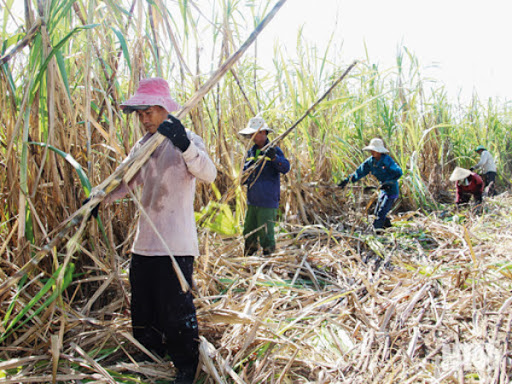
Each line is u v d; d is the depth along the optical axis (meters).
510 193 9.01
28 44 2.26
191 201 2.23
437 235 5.15
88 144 2.55
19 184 2.43
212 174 2.11
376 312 3.00
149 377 2.26
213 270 3.43
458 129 9.53
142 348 2.31
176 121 1.84
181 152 1.92
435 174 7.95
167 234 2.11
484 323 2.66
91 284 2.97
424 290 3.18
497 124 10.80
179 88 4.30
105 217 2.96
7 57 2.06
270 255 4.10
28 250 2.39
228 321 2.49
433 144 8.14
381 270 3.88
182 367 2.21
